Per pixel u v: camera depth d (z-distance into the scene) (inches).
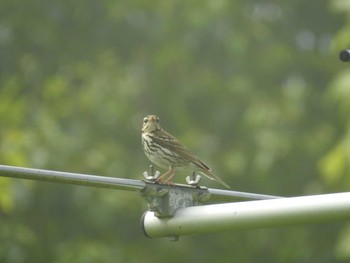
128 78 895.7
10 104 761.0
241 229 235.1
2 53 911.0
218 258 814.5
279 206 229.0
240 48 898.7
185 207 246.4
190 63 909.8
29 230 703.1
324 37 956.6
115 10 931.3
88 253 733.3
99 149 791.7
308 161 821.9
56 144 763.4
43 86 900.0
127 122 858.1
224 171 815.7
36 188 743.1
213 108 888.9
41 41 922.1
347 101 631.8
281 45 916.0
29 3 931.3
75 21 937.5
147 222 249.9
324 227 802.2
